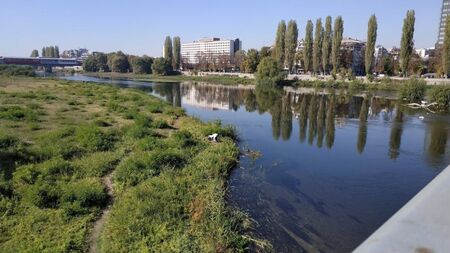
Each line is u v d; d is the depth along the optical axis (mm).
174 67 113000
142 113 26688
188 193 11148
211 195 11164
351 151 20203
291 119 31469
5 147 14508
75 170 12812
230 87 69562
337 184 14656
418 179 15562
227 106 40719
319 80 68625
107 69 131000
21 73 83812
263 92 57844
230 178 14578
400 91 45750
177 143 16906
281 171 15984
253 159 17656
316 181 14883
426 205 883
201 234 8961
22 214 9484
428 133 25078
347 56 88438
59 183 11422
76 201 10203
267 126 27781
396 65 77188
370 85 60219
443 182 987
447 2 100250
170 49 112188
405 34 60062
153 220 9367
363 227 10945
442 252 712
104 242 8422
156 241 8500
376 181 15195
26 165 12469
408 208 923
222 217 9961
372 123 29281
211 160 14969
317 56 74750
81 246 8289
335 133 25203
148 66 114312
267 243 9570
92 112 26469
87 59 130000
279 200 12641
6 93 35062
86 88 47250
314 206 12297
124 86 68250
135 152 15539
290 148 20531
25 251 7695
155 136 19141
